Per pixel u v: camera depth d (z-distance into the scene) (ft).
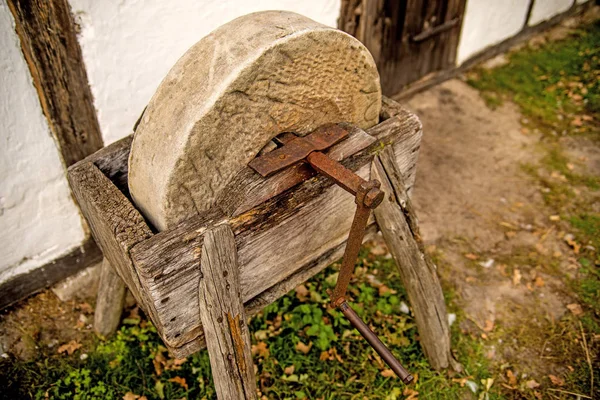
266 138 7.00
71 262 11.39
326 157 6.75
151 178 6.62
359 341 10.34
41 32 8.61
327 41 6.74
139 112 10.73
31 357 10.07
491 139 15.74
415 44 15.92
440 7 15.70
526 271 11.94
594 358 10.20
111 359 10.11
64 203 10.63
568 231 12.88
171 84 6.63
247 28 6.56
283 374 9.82
